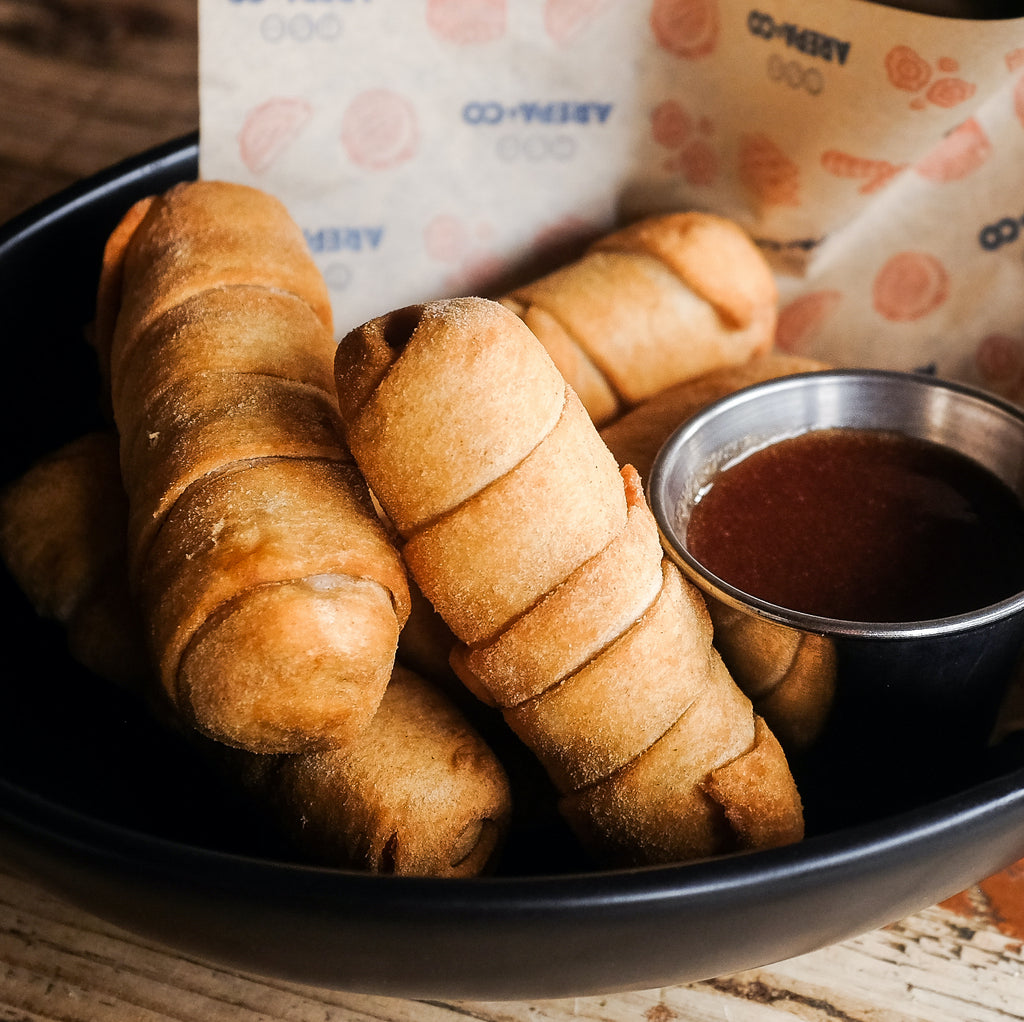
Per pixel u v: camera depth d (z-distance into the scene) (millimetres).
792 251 403
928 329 405
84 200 379
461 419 292
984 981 311
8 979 309
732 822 305
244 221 346
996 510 347
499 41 379
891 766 331
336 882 270
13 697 336
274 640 289
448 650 327
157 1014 306
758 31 375
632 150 396
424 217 396
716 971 285
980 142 381
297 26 371
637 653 302
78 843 275
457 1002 308
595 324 375
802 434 363
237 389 315
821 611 332
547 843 327
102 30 519
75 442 360
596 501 301
